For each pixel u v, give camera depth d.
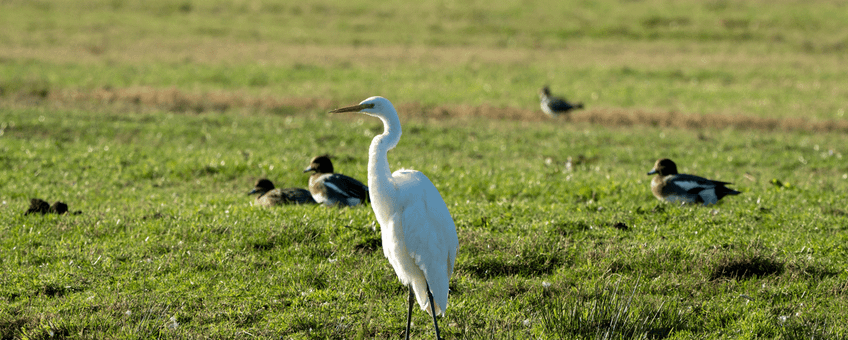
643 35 46.62
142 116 24.12
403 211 7.28
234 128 22.08
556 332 7.42
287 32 46.88
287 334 7.48
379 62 38.59
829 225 10.91
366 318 7.57
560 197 13.39
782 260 9.23
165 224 10.62
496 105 28.55
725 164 18.45
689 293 8.59
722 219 11.18
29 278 8.45
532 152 20.25
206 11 52.94
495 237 10.12
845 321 7.67
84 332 7.23
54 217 10.88
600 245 10.00
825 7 53.28
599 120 26.12
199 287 8.47
